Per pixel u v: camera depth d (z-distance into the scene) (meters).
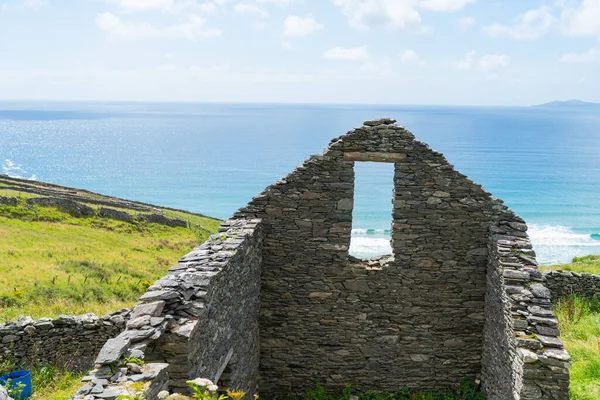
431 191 13.38
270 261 13.81
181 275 8.84
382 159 13.31
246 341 12.09
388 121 13.27
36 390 12.00
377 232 61.25
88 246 30.92
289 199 13.53
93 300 20.09
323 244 13.64
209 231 45.47
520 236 12.80
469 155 148.75
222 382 10.41
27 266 23.31
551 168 123.12
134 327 7.27
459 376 14.05
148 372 6.49
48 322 13.41
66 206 38.94
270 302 13.99
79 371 13.45
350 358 14.08
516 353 10.14
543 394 9.47
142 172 127.88
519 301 10.73
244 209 13.61
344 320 13.94
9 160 153.00
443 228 13.48
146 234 38.47
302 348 14.09
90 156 163.88
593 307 18.09
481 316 13.78
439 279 13.68
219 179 116.12
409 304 13.80
